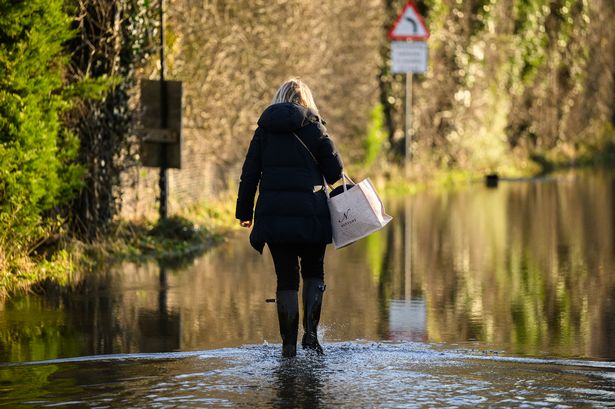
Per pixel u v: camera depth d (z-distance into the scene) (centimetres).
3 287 2481
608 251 3328
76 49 2822
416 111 5859
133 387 1645
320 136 1845
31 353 1875
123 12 2989
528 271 2912
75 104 2855
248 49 4169
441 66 6050
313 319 1883
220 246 3309
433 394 1606
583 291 2588
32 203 2531
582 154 8288
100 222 2994
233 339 2002
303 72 4656
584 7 8156
